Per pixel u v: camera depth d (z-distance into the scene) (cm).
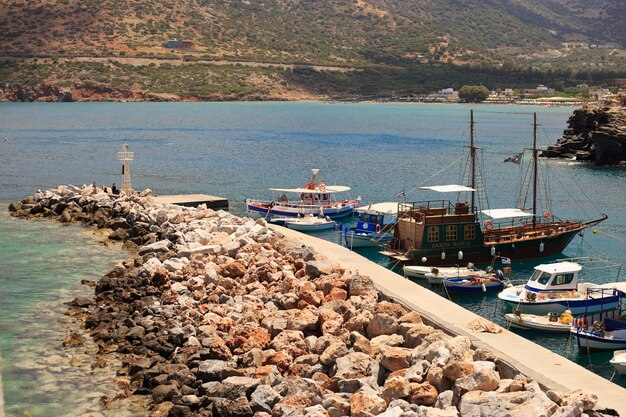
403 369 2891
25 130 18738
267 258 4572
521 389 2633
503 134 19838
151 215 6331
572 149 14000
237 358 3250
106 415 2898
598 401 2606
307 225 7281
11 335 3728
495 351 3025
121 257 5431
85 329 3816
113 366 3350
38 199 7556
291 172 11344
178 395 2958
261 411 2756
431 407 2594
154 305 4031
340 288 3903
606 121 13675
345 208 8025
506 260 5875
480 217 7819
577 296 4566
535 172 6806
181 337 3503
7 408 2948
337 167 12012
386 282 4219
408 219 5962
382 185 10169
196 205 8006
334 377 2923
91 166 11756
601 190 10069
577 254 6372
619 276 5594
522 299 4578
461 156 13825
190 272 4488
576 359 3862
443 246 5806
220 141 16375
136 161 12525
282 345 3262
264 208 7744
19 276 4869
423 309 3644
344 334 3297
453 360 2777
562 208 8719
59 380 3206
